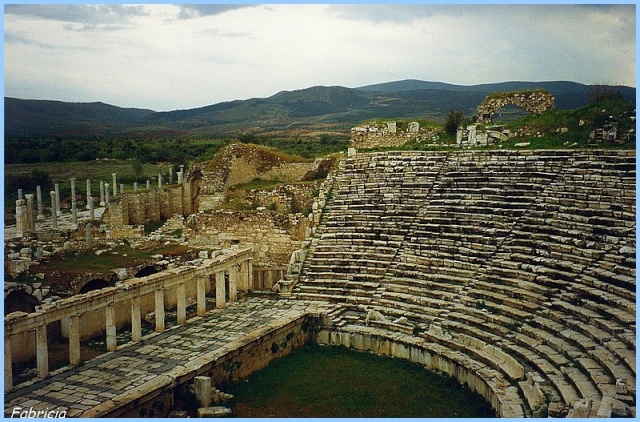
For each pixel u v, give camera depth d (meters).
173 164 102.88
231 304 31.47
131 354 23.91
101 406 18.19
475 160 35.22
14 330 20.22
